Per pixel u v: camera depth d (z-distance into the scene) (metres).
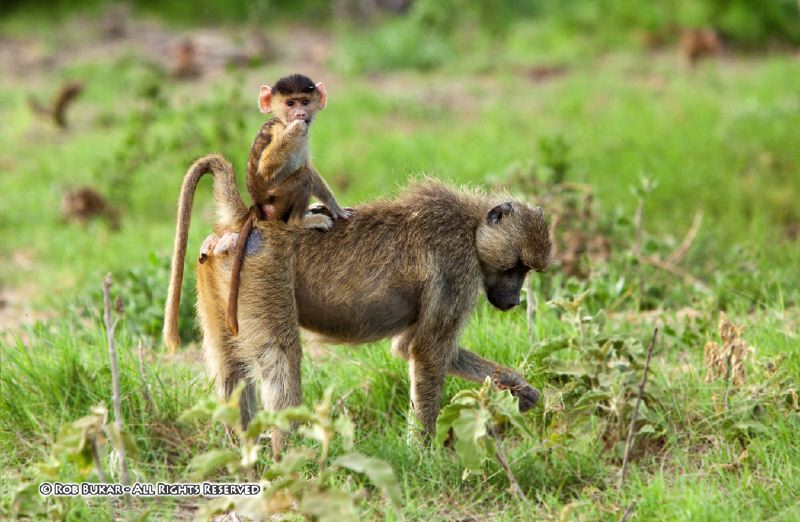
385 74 49.41
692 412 13.59
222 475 12.73
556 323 16.66
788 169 27.58
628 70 46.56
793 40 52.00
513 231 13.43
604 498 11.90
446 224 13.37
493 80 46.97
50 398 13.74
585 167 27.56
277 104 13.97
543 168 22.98
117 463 12.37
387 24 60.59
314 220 12.80
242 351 12.50
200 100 40.69
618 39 53.28
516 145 31.48
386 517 11.27
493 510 11.90
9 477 12.34
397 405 14.48
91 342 16.53
